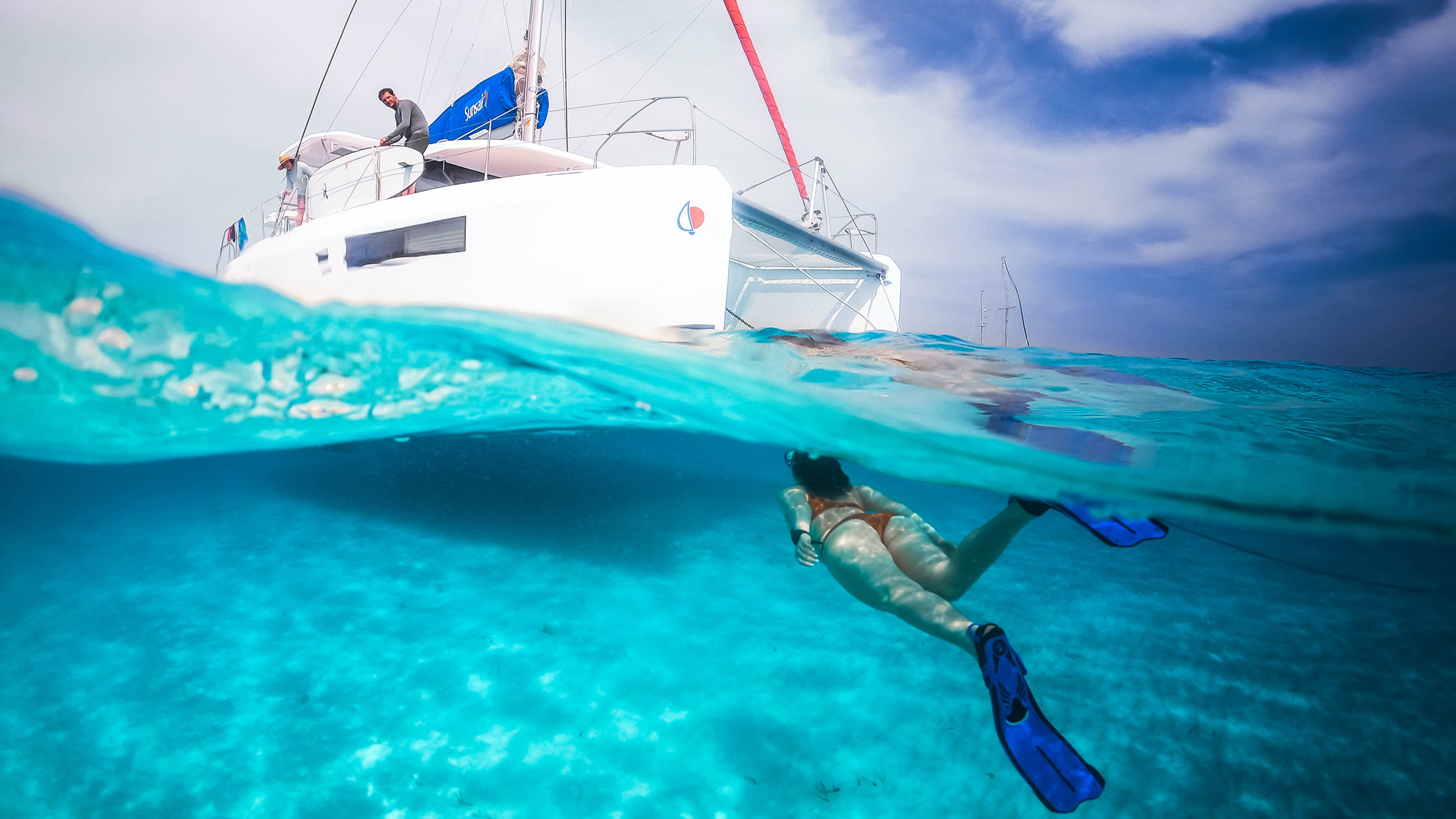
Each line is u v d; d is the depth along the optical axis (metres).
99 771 2.84
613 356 4.71
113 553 5.94
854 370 4.78
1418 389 5.15
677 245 5.93
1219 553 7.69
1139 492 4.01
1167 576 6.59
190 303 3.72
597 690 3.73
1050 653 4.44
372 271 6.30
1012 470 4.12
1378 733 3.37
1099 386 4.73
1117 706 3.69
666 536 7.42
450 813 2.67
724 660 4.19
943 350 6.12
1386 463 3.17
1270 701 3.74
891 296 10.22
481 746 3.15
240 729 3.21
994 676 2.20
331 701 3.51
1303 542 5.42
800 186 9.57
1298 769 3.06
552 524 7.34
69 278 3.43
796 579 6.03
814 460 3.40
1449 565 6.16
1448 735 3.35
